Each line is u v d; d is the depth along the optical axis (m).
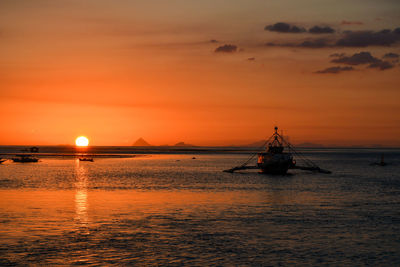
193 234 44.53
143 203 65.50
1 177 117.25
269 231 45.97
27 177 117.50
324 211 58.47
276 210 59.19
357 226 48.47
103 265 35.03
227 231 45.88
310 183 101.56
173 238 42.91
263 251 38.69
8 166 177.00
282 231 45.97
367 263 35.62
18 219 52.00
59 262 35.62
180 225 48.84
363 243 41.34
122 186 92.81
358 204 65.25
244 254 37.81
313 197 73.75
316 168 138.00
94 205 63.19
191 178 116.50
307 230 46.44
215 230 46.31
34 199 69.88
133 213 56.41
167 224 49.34
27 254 37.59
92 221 50.91
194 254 37.78
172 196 74.50
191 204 64.62
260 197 73.56
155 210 58.84
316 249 39.34
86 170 151.25
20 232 45.19
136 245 40.41
